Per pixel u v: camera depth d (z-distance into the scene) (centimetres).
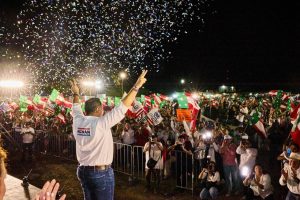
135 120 1627
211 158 1147
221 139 1185
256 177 880
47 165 1528
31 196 739
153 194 1108
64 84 3228
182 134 1156
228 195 1077
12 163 1586
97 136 341
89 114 368
